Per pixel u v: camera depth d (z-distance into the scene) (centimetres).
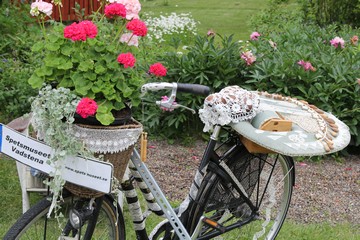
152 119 584
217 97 305
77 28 255
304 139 304
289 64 586
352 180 527
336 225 445
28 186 398
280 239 409
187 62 584
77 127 256
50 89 255
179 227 316
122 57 262
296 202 478
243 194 335
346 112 569
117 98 263
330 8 950
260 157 335
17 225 275
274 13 1223
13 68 646
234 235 385
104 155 261
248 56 583
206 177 321
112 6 272
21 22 786
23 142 264
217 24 1383
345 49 650
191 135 598
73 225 277
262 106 328
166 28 968
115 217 305
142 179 314
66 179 261
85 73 260
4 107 615
